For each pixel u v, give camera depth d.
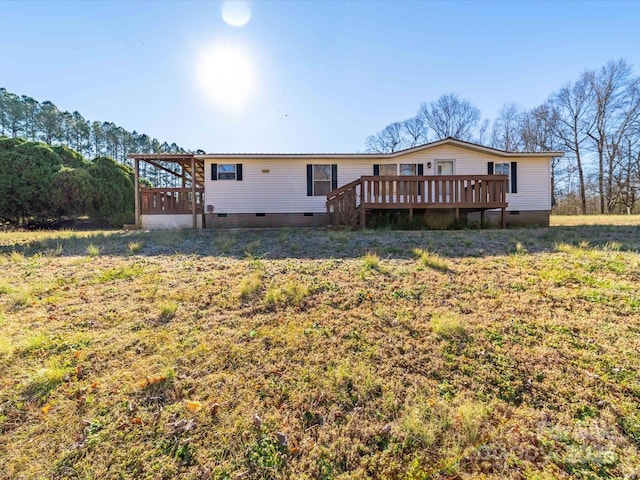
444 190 10.29
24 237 8.49
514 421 2.13
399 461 1.88
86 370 2.63
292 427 2.12
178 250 6.55
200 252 6.34
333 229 9.85
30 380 2.49
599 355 2.74
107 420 2.16
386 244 6.67
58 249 6.46
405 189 10.28
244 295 4.00
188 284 4.41
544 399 2.31
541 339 2.99
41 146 17.69
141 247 6.81
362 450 1.96
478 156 12.84
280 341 3.02
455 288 4.14
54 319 3.44
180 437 2.04
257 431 2.08
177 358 2.79
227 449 1.96
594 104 29.56
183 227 12.64
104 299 3.96
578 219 15.26
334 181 13.10
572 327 3.16
